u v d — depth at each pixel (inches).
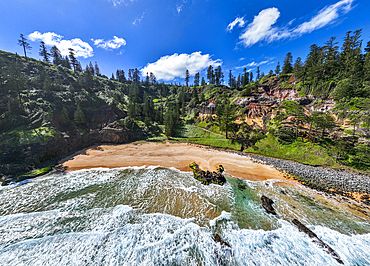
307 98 1998.0
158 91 4827.8
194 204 773.9
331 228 656.4
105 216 681.6
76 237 572.7
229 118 2030.0
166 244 548.7
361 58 1905.8
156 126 2741.1
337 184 988.6
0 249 526.9
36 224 635.5
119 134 2079.2
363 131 1322.6
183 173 1144.2
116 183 975.6
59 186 932.0
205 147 1898.4
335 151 1311.5
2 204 757.3
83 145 1801.2
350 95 1590.8
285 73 2696.9
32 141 1336.1
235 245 557.0
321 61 2110.0
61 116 1780.3
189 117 3115.2
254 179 1067.9
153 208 737.0
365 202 818.8
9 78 1561.3
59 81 2341.3
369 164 1142.3
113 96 2970.0
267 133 1891.0
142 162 1350.9
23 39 2659.9
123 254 510.0
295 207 779.4
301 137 1619.1
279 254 532.1
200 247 543.2
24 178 1021.2
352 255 536.4
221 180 1008.9
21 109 1545.3
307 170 1193.4
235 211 737.0
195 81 4520.2
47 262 484.4
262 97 2416.3
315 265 498.6
